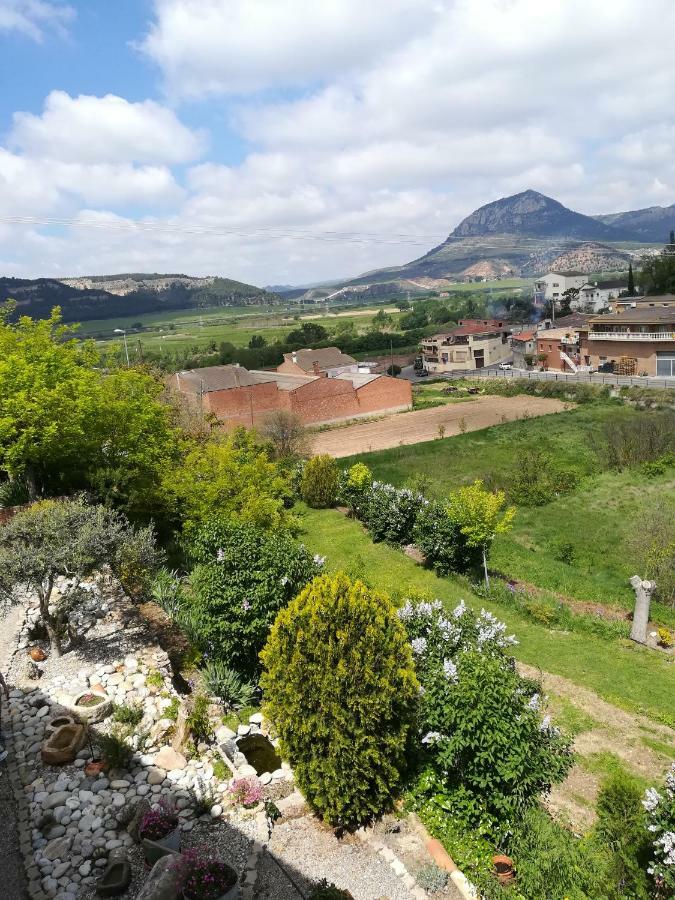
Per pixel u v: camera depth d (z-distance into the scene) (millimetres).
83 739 10555
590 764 12477
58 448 19906
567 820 10758
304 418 57688
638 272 116812
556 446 41250
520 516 28891
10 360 19781
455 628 12984
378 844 9500
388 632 10328
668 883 7902
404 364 102000
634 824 9312
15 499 21375
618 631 18141
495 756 9688
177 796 9711
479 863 9266
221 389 54906
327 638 9961
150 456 22344
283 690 10023
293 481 33906
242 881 8508
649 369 64125
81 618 14797
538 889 8359
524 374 76250
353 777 9500
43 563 12008
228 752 11070
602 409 51250
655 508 27781
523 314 132375
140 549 13891
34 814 9156
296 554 14672
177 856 7949
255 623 13234
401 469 39062
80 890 7949
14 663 12961
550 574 22328
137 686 12266
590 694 14992
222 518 19109
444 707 10031
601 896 8164
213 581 13711
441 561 22094
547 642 17578
